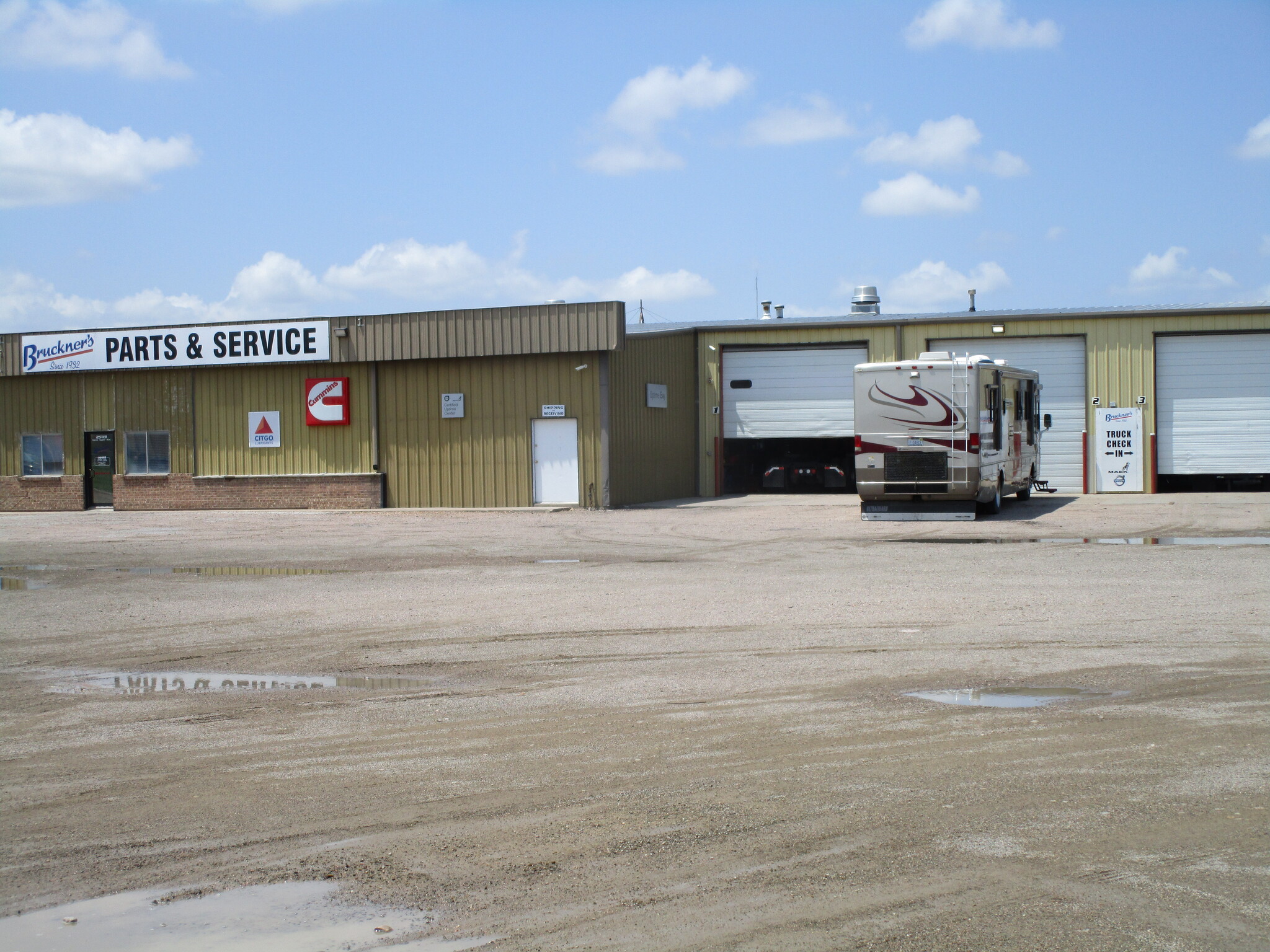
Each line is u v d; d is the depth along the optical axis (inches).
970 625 426.0
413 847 210.7
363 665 383.9
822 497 1296.8
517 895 187.6
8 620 490.6
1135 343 1270.9
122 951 171.8
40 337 1326.3
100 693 349.4
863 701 313.0
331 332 1205.1
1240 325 1246.3
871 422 896.9
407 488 1195.9
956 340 1317.7
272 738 291.9
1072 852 199.5
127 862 207.6
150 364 1279.5
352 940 173.0
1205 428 1261.1
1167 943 165.3
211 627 465.4
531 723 300.0
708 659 377.1
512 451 1152.8
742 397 1378.0
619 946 168.2
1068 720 288.4
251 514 1170.6
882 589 525.3
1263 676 332.8
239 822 227.6
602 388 1119.0
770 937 169.8
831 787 238.5
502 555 721.0
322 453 1226.6
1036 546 698.8
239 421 1259.8
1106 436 1277.1
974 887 185.8
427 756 270.8
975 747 265.7
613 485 1131.3
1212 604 459.2
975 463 872.9
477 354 1149.1
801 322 1355.8
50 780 260.1
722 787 240.5
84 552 788.6
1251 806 220.8
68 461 1333.7
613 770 255.4
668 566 637.9
